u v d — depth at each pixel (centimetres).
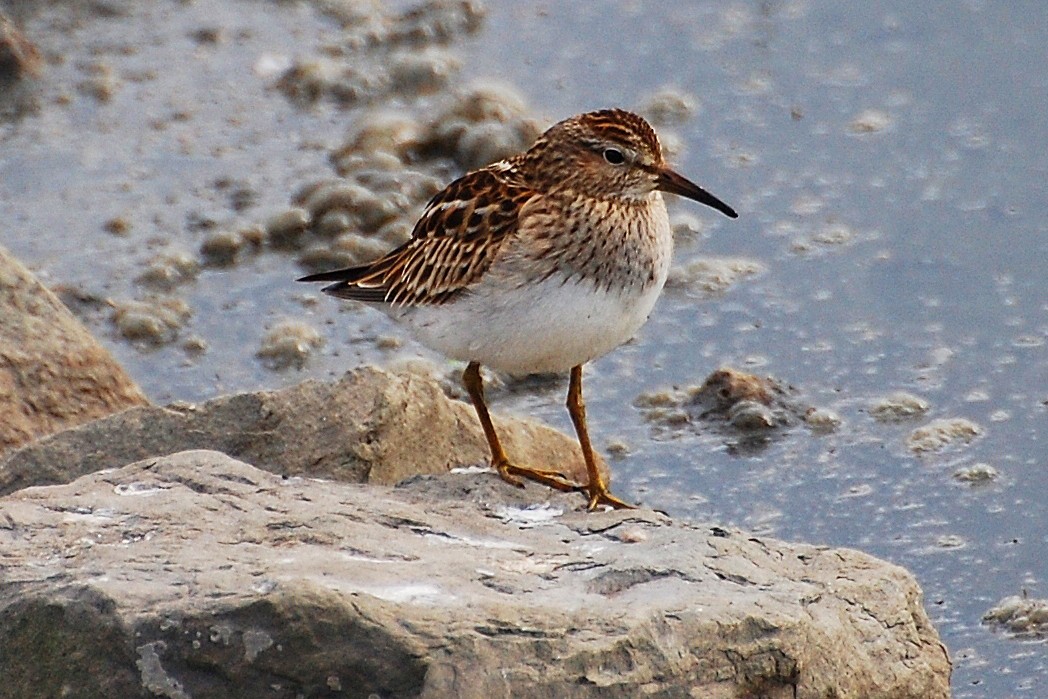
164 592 849
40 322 1316
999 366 1415
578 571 917
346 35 1911
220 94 1812
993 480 1284
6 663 859
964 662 1095
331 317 1510
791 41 1869
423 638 824
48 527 934
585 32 1906
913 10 1898
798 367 1424
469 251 1070
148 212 1630
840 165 1680
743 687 872
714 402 1374
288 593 826
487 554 931
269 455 1145
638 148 1070
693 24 1908
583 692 835
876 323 1473
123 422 1169
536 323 1062
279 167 1694
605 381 1420
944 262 1543
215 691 830
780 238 1585
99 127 1755
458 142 1728
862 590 961
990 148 1684
